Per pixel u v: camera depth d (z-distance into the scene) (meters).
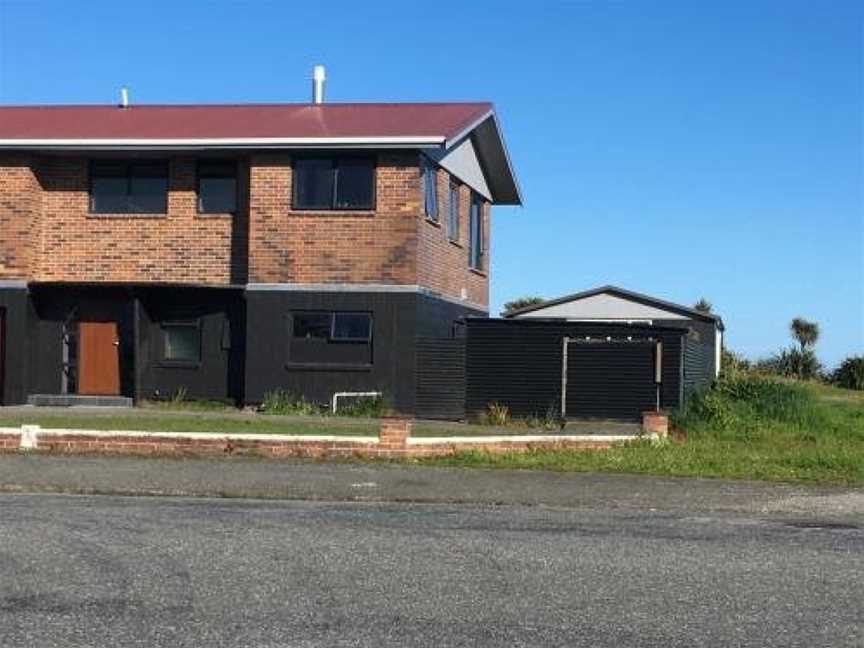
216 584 7.50
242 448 14.74
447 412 21.02
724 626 6.57
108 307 22.78
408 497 12.01
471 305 26.23
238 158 22.27
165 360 22.50
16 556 8.31
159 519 10.15
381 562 8.30
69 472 13.12
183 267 22.39
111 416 18.69
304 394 21.36
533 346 20.70
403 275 21.30
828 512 11.38
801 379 46.22
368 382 21.23
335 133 21.39
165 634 6.25
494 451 15.35
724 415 20.11
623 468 14.12
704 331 31.59
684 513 11.21
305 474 13.33
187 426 17.08
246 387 21.47
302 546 8.88
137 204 22.69
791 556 8.76
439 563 8.28
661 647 6.11
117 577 7.67
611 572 8.04
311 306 21.42
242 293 21.98
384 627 6.46
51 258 22.70
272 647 6.02
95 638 6.14
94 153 22.20
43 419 17.80
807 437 19.20
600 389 20.42
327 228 21.47
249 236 21.66
